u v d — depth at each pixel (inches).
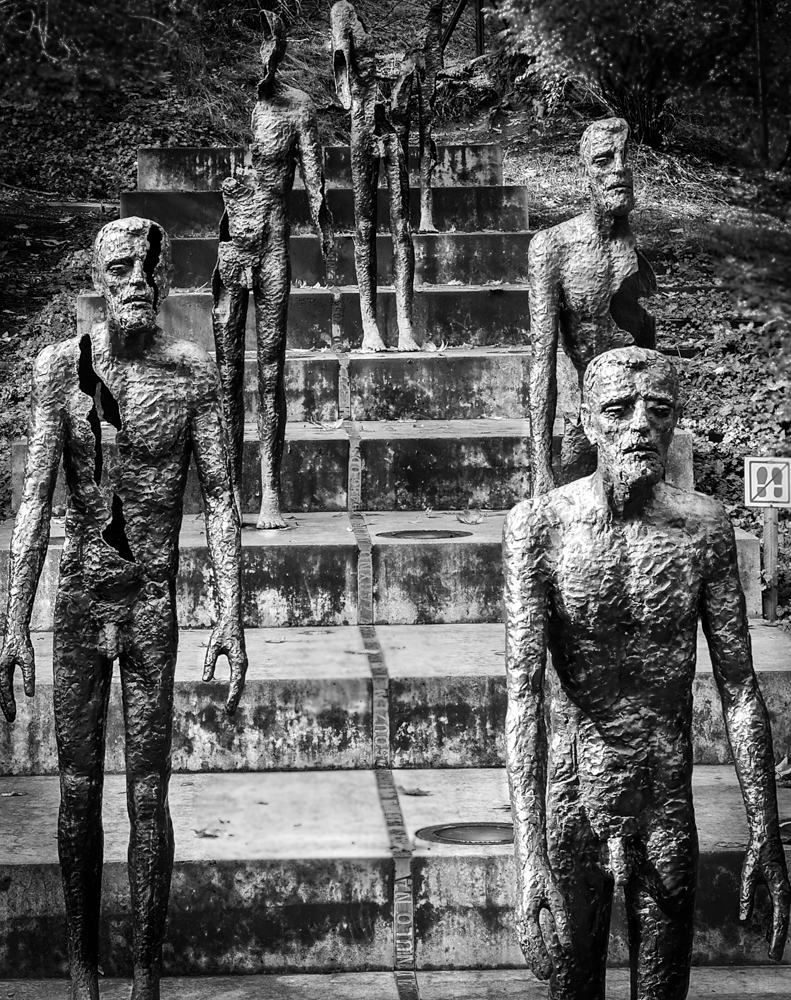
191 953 218.5
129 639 188.5
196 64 657.6
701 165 524.4
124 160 594.6
